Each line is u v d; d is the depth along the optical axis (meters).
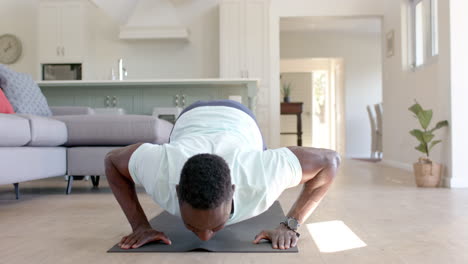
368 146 9.66
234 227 1.91
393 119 6.31
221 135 1.44
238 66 7.05
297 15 7.06
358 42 9.72
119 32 7.41
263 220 2.07
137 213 1.60
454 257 1.48
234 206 1.24
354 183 4.04
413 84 5.41
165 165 1.30
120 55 7.57
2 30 7.69
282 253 1.49
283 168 1.33
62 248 1.61
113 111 4.98
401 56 5.90
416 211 2.46
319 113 12.77
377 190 3.52
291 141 11.91
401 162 5.94
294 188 3.68
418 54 5.68
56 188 3.82
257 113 7.04
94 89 5.41
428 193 3.33
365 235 1.82
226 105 1.70
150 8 7.08
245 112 1.70
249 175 1.28
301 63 11.11
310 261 1.40
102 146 3.41
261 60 7.06
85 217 2.31
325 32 9.68
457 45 3.77
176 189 1.15
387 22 6.64
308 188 1.50
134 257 1.44
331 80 11.00
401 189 3.60
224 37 7.08
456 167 3.75
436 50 4.86
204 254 1.47
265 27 7.05
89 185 4.07
